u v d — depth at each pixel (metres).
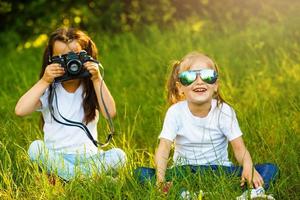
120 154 4.95
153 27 9.94
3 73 8.74
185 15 11.09
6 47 10.75
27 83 7.78
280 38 8.68
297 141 5.29
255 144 5.36
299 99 6.52
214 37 9.67
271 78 7.41
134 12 11.18
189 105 4.83
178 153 4.93
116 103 6.77
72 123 4.95
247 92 6.88
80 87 5.00
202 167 4.76
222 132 4.86
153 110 6.40
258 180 4.56
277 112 5.98
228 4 10.72
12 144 5.41
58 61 4.82
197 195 4.41
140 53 8.95
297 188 4.78
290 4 10.26
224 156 4.92
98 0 11.34
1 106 6.80
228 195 4.39
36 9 11.27
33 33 11.20
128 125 6.04
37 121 6.39
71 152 4.95
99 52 9.56
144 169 4.70
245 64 7.92
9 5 11.29
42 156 4.89
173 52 8.28
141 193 4.48
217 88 4.88
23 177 4.95
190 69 4.76
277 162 5.04
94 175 4.66
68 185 4.61
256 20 10.06
